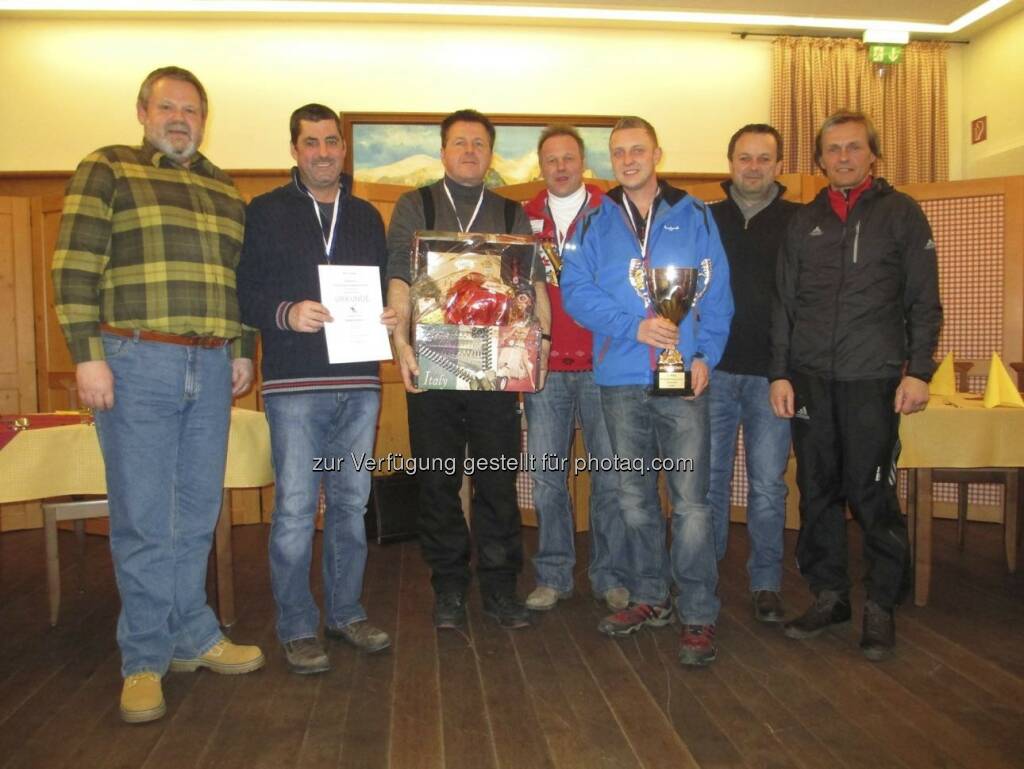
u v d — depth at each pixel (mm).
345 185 2340
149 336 1958
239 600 3018
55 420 2631
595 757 1758
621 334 2271
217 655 2266
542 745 1814
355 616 2457
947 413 2670
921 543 2797
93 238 1900
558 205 2811
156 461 2008
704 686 2131
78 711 2041
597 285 2373
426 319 2342
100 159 1953
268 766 1737
